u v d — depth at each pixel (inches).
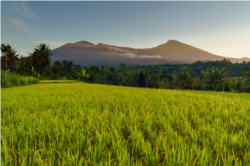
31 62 2138.3
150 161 52.4
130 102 155.5
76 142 64.7
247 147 59.4
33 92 264.4
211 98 193.5
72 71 4227.4
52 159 55.2
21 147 63.9
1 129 77.2
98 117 99.5
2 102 156.2
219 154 55.6
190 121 96.7
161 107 134.0
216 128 81.0
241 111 114.6
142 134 73.9
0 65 2064.5
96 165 49.9
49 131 75.0
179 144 63.1
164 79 2647.6
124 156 50.8
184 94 247.1
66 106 139.6
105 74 4539.9
